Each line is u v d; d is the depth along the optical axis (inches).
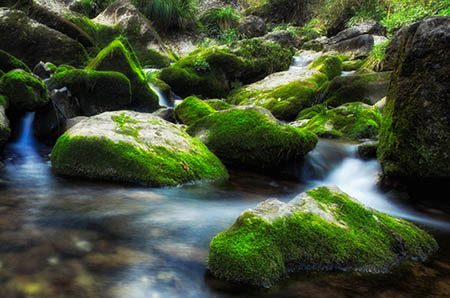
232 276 75.3
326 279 78.0
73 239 94.4
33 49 382.3
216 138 210.4
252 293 72.3
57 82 265.9
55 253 85.6
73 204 123.8
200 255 88.7
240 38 719.1
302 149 202.8
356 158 215.3
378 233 92.6
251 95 422.0
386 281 79.0
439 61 141.0
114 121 179.2
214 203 138.0
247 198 151.0
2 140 171.8
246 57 498.3
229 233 82.7
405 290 76.0
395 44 388.5
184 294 71.2
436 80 142.5
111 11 569.9
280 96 383.9
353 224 92.9
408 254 91.4
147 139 169.2
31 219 107.4
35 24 389.7
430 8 428.1
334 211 95.2
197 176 165.6
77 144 159.9
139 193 140.6
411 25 155.9
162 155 163.3
